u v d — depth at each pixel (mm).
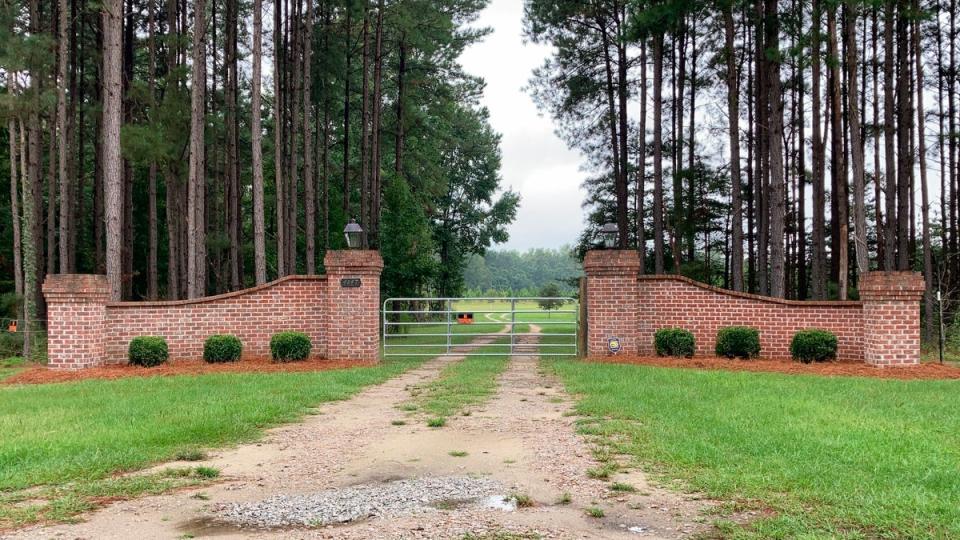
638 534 4562
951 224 27062
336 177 37281
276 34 24844
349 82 33312
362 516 4957
